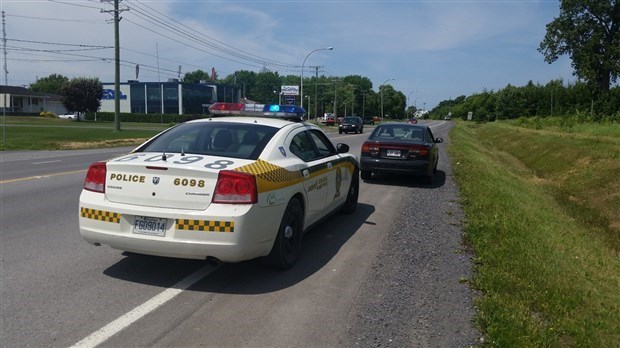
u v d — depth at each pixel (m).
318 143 6.79
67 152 22.16
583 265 6.72
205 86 103.50
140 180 4.66
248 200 4.50
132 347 3.56
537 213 10.19
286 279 5.03
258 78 167.62
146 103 101.19
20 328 3.81
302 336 3.78
